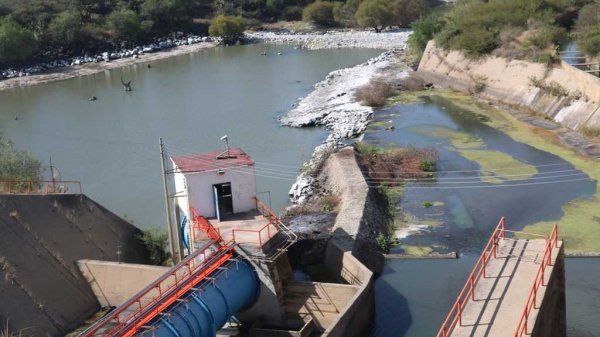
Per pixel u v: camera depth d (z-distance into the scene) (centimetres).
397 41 11275
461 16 8075
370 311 2762
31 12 12031
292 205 4162
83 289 2869
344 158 4550
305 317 2734
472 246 3494
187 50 12269
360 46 11350
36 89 9212
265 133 6059
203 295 2391
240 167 2939
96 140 6197
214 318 2397
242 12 14688
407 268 3297
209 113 7025
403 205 4097
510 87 6494
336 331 2383
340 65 9575
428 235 3653
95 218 3167
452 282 3128
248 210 3002
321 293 2723
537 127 5569
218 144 5806
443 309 2903
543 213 3850
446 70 7594
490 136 5444
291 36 12988
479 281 2211
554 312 2269
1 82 9794
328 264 3228
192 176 2881
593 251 3316
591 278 3056
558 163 4653
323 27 13725
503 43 7125
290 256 3316
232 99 7656
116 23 12412
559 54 6353
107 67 10794
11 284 2602
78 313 2780
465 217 3866
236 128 6312
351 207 3694
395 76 7981
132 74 10019
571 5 7738
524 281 2173
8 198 2816
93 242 3069
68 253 2911
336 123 6147
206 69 10050
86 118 7169
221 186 2948
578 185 4228
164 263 3309
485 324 1983
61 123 7000
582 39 6462
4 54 10556
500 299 2095
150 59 11456
